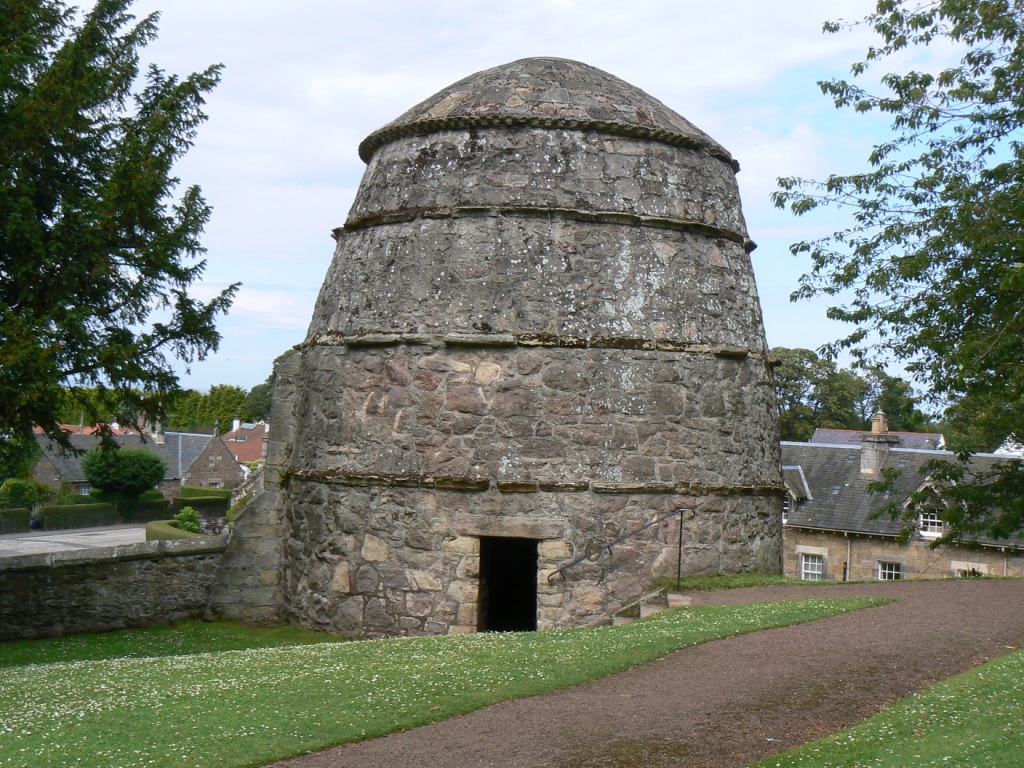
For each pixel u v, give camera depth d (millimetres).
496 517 14539
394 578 14859
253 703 8789
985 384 15781
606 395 14781
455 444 14727
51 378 13406
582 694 9062
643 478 14766
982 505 17688
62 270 14602
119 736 7977
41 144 14883
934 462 18344
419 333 15008
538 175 15227
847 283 17047
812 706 8516
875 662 9812
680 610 12953
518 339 14727
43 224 15250
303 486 16141
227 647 14734
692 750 7543
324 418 15945
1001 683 8820
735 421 15742
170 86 17203
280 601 16641
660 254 15414
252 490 18703
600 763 7328
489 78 16297
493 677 9492
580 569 14469
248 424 99375
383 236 15758
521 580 18609
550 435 14648
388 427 15109
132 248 15898
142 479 60812
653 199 15508
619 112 15820
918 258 15711
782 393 56812
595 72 16859
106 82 15570
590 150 15453
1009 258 14945
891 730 7656
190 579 16656
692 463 15141
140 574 16234
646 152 15703
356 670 9867
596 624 14359
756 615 12055
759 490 15867
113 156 16438
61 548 44688
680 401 15148
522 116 15391
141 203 15023
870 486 19016
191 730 8094
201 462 74062
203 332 17188
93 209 14727
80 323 14102
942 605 12883
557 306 14867
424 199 15469
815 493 36281
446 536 14648
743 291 16438
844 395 56812
